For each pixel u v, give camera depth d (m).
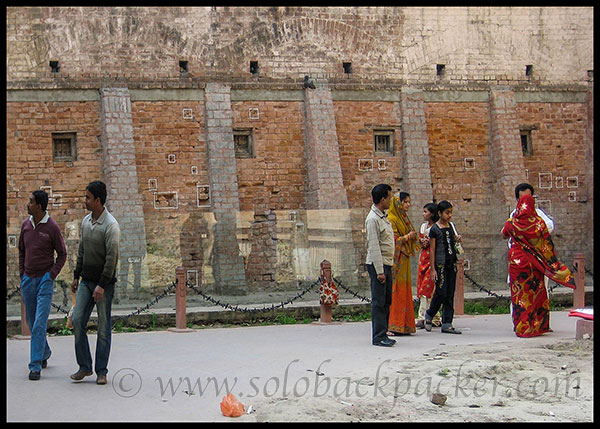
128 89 20.44
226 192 20.83
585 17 24.22
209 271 18.11
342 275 18.36
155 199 20.58
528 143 23.92
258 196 21.53
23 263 10.17
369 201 22.34
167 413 8.20
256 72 21.70
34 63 19.83
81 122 20.19
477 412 8.30
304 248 18.42
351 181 22.25
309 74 22.06
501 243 20.39
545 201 22.44
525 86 23.84
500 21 23.78
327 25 22.28
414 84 22.98
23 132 19.66
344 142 22.25
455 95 23.31
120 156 19.95
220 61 21.38
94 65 20.30
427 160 22.73
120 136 20.03
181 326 14.45
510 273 13.32
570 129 24.14
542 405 8.61
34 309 10.02
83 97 20.22
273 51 21.83
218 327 15.34
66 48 20.11
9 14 19.64
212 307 16.56
